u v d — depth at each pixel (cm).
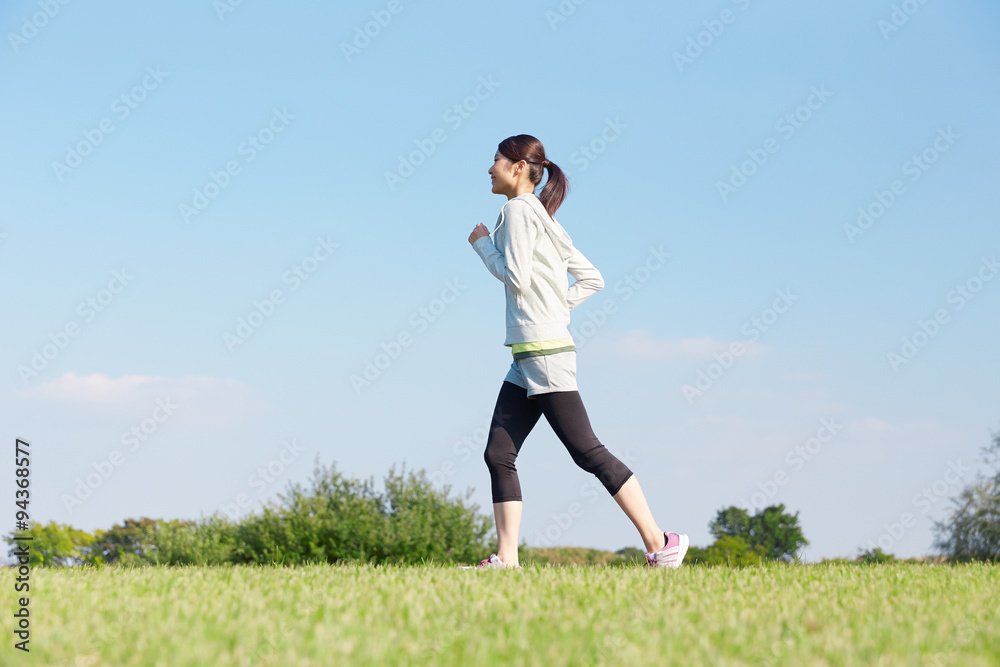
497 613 216
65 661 165
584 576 313
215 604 229
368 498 1013
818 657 176
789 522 3222
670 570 340
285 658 166
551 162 407
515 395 391
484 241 395
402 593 257
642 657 171
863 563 425
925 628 203
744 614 221
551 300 377
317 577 311
